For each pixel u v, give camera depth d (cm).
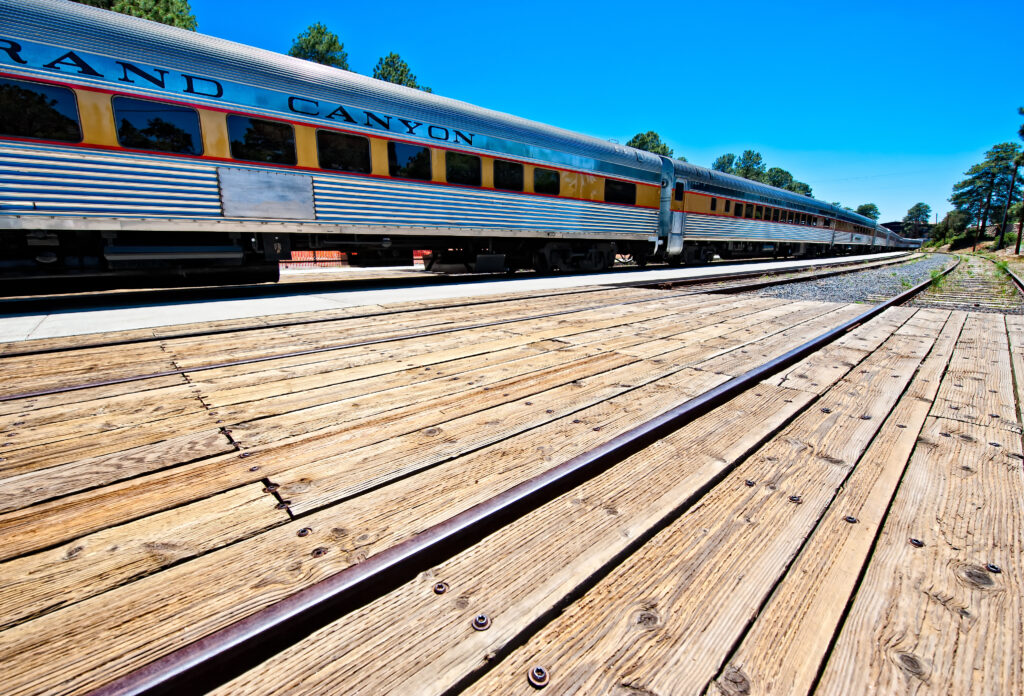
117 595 99
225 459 159
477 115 834
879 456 169
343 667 87
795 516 132
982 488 149
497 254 947
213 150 572
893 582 108
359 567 102
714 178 1450
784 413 205
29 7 460
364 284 793
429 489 141
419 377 252
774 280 923
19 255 503
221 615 94
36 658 85
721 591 105
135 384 237
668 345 333
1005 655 89
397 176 738
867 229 3262
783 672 86
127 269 561
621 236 1147
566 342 339
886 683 84
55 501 133
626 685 85
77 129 491
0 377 245
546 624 97
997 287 983
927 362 300
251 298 584
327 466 154
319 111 651
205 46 561
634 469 156
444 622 96
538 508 134
